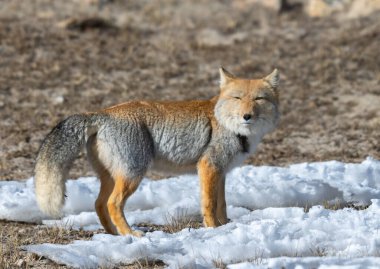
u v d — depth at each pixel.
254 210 19.91
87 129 17.91
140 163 18.02
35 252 16.05
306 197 20.78
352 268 13.54
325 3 52.84
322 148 30.02
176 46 45.81
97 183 22.64
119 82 39.53
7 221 19.66
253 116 18.19
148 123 18.22
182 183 22.64
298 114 34.91
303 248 15.41
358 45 44.38
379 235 15.68
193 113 18.56
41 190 17.53
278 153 29.28
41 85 38.53
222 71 18.94
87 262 15.44
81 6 53.50
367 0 51.47
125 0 56.56
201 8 55.62
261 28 50.38
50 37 45.66
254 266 14.03
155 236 16.91
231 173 23.98
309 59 43.03
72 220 19.31
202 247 15.63
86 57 43.06
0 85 38.09
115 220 17.81
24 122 33.09
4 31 45.84
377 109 34.94
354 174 23.06
